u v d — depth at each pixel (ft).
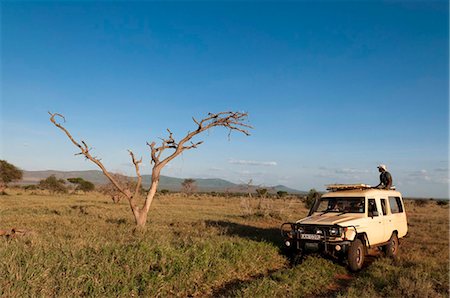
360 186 36.63
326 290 24.98
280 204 88.94
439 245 42.34
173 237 38.22
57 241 28.45
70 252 24.29
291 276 26.25
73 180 193.77
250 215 68.44
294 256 32.86
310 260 31.17
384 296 22.97
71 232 37.81
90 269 22.12
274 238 42.09
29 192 159.53
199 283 23.62
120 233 38.88
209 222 55.88
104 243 27.84
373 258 36.27
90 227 43.16
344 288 25.57
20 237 31.01
